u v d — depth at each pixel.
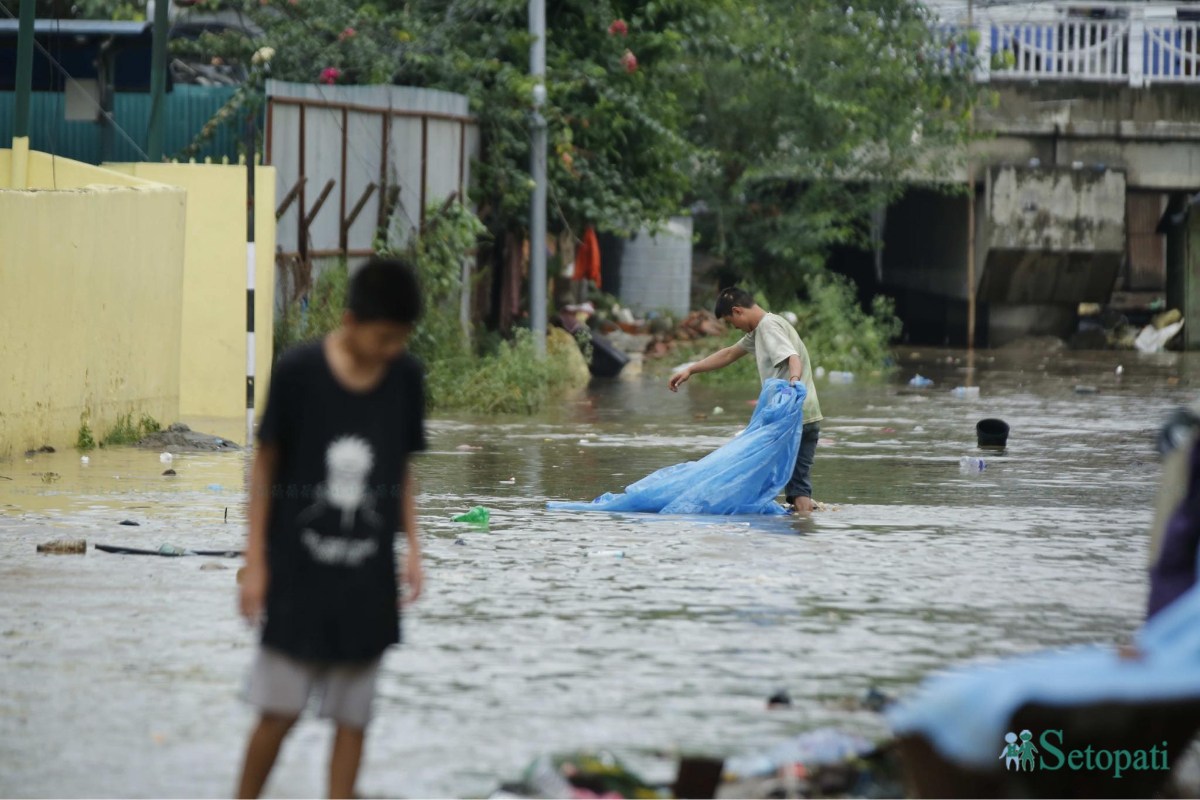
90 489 32.78
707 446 45.53
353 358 13.12
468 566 25.14
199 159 54.34
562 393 67.50
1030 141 100.69
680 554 26.61
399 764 14.95
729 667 18.67
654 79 78.19
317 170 54.81
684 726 16.19
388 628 13.16
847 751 14.87
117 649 19.03
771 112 96.19
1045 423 54.12
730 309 33.28
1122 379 76.31
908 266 117.12
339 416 13.02
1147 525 30.77
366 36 64.69
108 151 54.34
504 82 68.56
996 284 101.50
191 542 26.45
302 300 52.62
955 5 102.44
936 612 21.95
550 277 81.31
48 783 14.27
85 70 53.41
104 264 40.28
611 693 17.47
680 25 77.88
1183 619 13.28
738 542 28.03
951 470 40.38
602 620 21.20
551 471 39.03
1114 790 14.03
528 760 15.09
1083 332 105.25
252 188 44.72
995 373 81.00
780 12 97.75
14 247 35.97
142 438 41.94
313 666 13.06
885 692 17.47
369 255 59.38
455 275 61.62
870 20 96.94
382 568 13.07
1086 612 22.03
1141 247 123.75
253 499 13.18
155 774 14.55
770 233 98.62
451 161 65.69
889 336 91.62
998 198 98.88
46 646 19.12
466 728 16.11
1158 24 100.19
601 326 87.12
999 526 30.48
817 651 19.52
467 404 57.94
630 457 42.41
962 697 13.04
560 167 72.56
